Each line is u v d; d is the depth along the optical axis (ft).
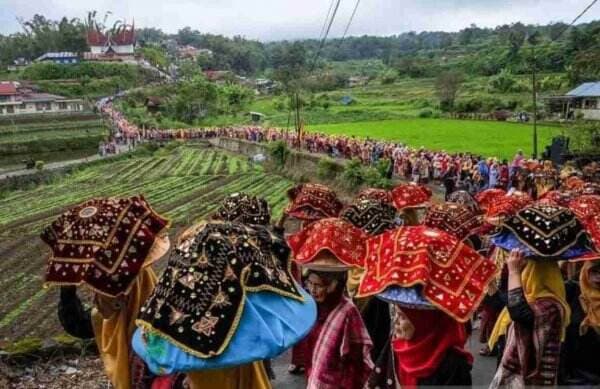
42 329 53.83
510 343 18.28
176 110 383.24
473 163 103.55
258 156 204.33
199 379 12.25
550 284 16.56
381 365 16.30
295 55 443.32
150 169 208.64
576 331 17.93
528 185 61.36
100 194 159.12
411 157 118.93
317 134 191.72
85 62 529.45
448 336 14.16
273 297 11.94
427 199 29.89
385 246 14.79
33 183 188.65
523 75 313.73
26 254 89.35
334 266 17.46
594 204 24.21
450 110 294.05
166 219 15.70
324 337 17.99
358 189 114.93
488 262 14.10
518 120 238.27
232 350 10.91
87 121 352.08
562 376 17.63
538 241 16.19
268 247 12.95
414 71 473.26
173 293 11.32
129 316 15.40
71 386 28.63
